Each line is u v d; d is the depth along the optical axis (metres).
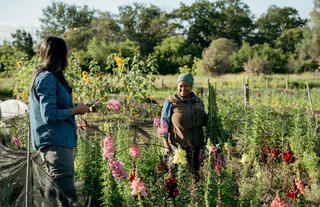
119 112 8.63
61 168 2.59
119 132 4.53
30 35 43.66
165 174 3.05
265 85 27.16
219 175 2.96
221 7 80.38
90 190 3.61
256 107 5.83
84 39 60.28
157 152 3.94
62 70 2.68
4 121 5.34
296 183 2.85
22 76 10.75
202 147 3.74
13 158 2.65
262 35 81.44
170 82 27.70
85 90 9.27
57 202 2.30
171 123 3.80
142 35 70.19
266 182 4.20
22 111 6.96
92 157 3.88
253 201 2.86
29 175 2.38
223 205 2.86
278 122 5.88
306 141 5.29
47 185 2.33
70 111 2.54
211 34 79.50
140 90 9.42
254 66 34.72
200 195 2.87
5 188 2.36
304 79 29.17
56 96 2.56
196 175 3.34
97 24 65.19
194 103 3.86
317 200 3.84
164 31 72.94
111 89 9.55
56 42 2.61
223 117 6.25
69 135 2.66
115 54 9.73
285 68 50.44
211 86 3.91
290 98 12.44
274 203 2.47
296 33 69.75
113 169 2.83
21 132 4.94
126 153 3.84
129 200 2.86
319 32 50.84
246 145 5.60
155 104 10.30
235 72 48.38
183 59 50.00
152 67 9.65
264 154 5.46
